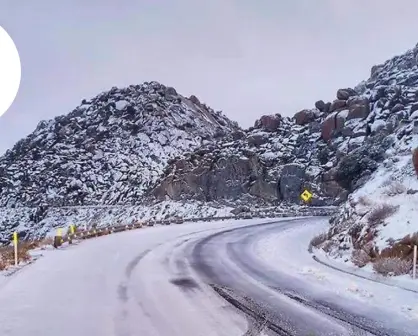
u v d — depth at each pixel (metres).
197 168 82.31
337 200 61.78
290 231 33.16
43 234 83.69
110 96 163.25
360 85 83.19
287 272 14.77
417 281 12.20
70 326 8.31
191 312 9.34
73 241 26.98
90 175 114.69
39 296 10.86
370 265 15.13
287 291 11.51
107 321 8.63
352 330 8.08
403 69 75.94
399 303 9.99
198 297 10.81
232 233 33.09
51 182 113.00
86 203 100.25
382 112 64.69
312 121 83.25
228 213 64.19
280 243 24.78
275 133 84.62
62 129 149.62
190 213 69.94
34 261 17.34
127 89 165.00
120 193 101.19
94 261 17.45
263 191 72.38
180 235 32.25
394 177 25.17
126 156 125.12
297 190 68.69
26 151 144.75
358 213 20.94
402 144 40.03
